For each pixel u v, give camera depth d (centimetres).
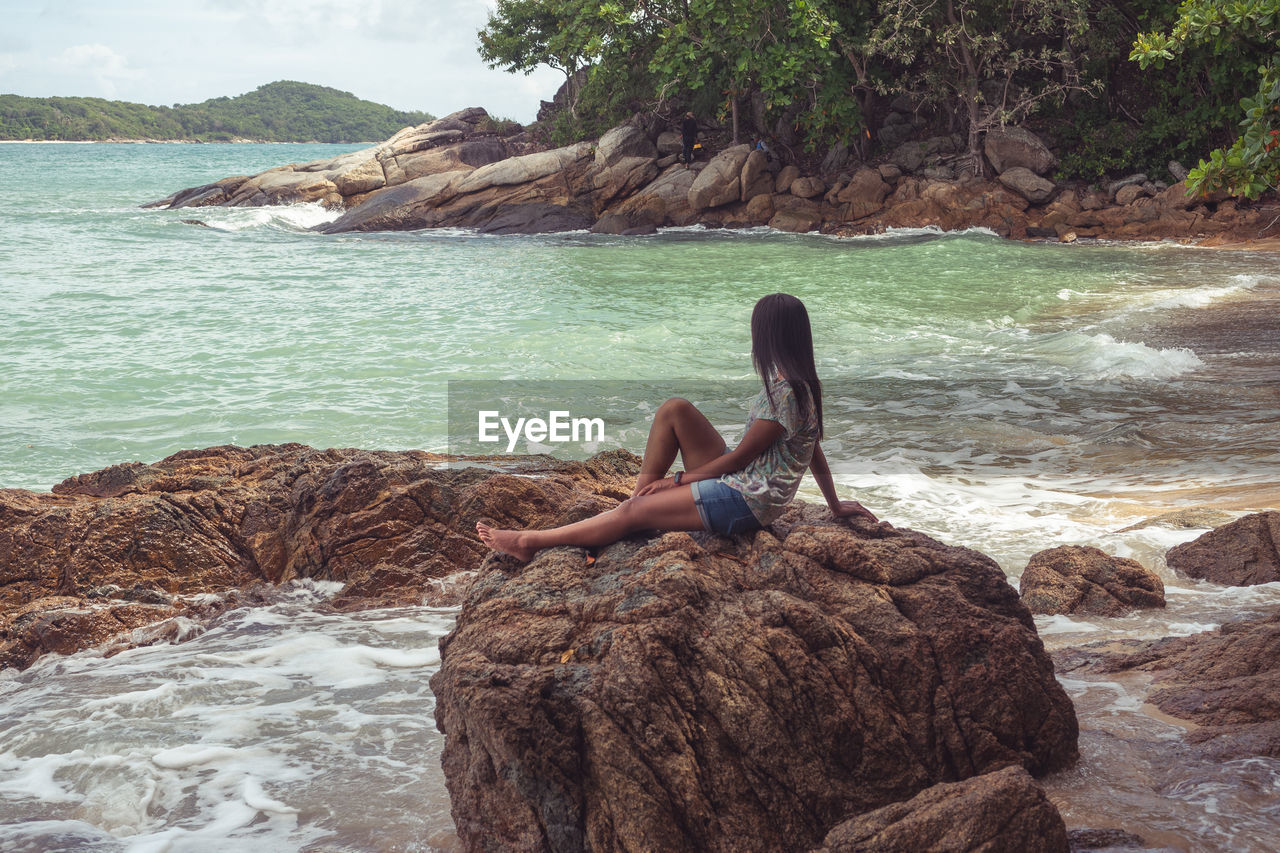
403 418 1187
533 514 713
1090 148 3178
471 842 349
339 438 1112
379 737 471
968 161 3262
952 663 370
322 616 655
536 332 1669
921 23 3131
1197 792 349
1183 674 460
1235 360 1362
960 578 398
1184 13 1079
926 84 3403
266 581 708
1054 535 748
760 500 392
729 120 3728
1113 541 706
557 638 356
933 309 1861
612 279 2284
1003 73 3450
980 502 845
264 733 477
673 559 375
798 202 3319
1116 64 3338
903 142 3478
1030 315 1783
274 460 800
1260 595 605
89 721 494
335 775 432
